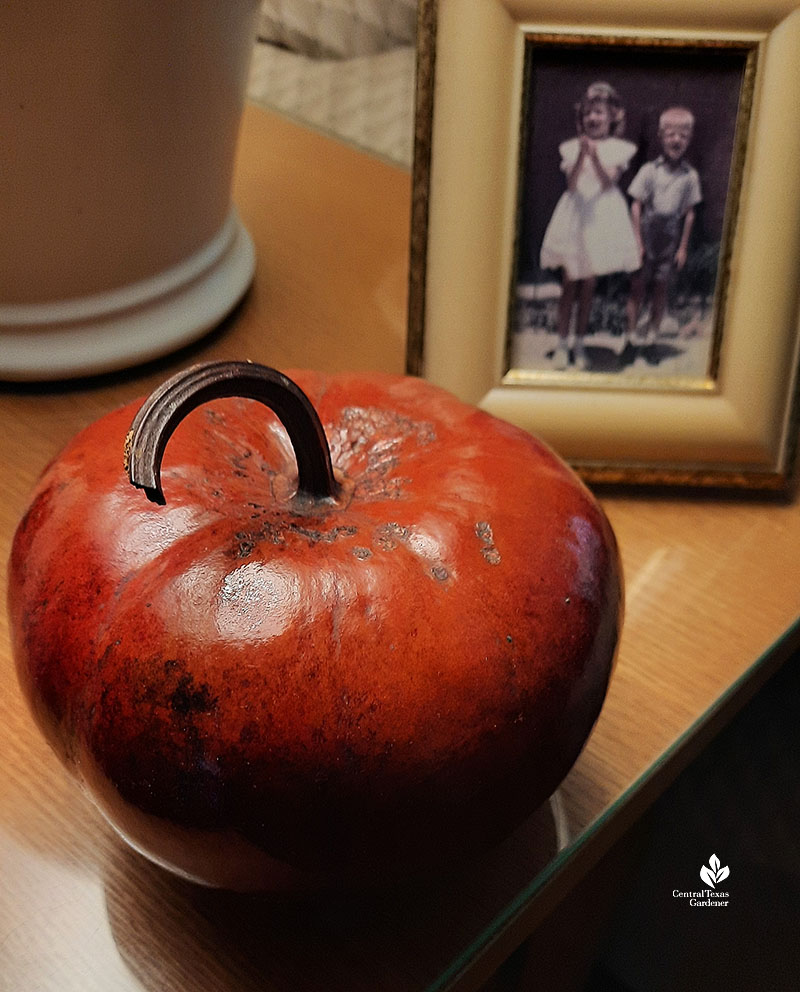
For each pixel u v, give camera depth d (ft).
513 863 1.45
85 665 1.15
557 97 1.81
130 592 1.15
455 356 1.92
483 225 1.85
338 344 2.27
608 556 1.31
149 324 2.12
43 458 1.99
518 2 1.75
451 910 1.40
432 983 1.33
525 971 2.26
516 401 1.94
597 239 1.87
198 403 1.10
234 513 1.22
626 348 1.93
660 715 1.65
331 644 1.11
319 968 1.34
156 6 1.72
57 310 2.05
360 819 1.12
